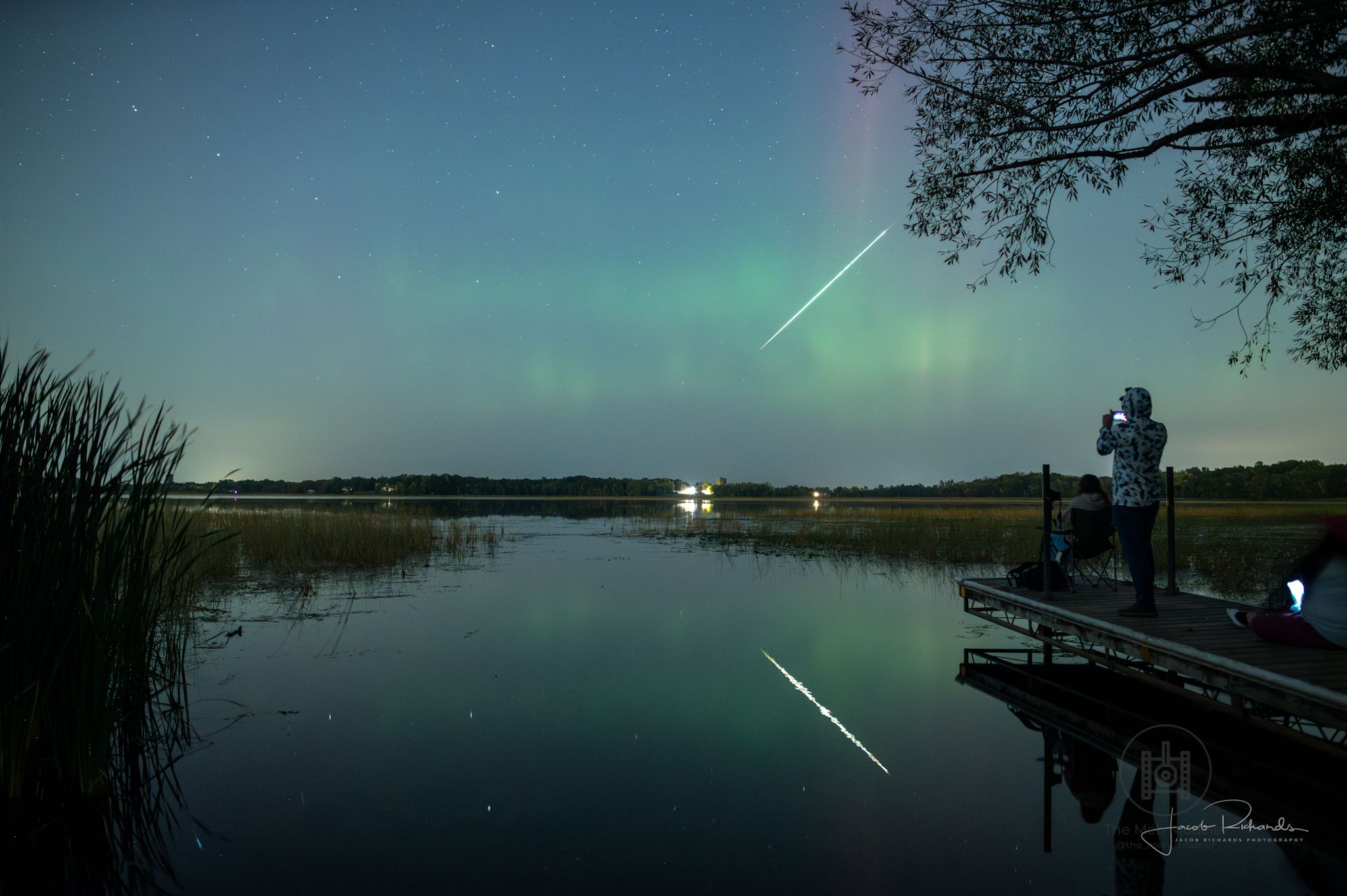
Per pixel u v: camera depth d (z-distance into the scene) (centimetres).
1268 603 557
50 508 430
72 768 413
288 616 930
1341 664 433
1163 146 635
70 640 412
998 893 307
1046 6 630
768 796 405
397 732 511
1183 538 1769
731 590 1159
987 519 2723
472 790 414
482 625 880
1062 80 645
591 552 1788
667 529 2608
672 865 331
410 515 2145
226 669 679
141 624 541
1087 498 709
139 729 518
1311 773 440
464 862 335
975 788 418
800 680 645
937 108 723
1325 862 332
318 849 349
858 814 384
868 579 1297
